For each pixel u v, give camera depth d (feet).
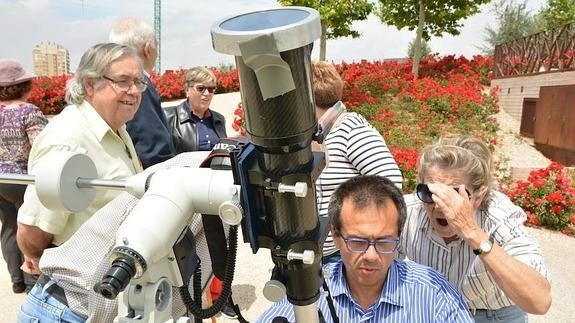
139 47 9.99
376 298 5.80
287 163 3.23
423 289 5.74
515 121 36.14
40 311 5.96
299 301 3.74
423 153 6.81
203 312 4.08
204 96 14.49
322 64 8.82
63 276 5.38
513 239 6.50
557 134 28.55
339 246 5.50
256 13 3.22
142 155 9.77
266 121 3.05
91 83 6.89
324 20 45.88
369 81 40.16
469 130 33.01
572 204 19.42
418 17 49.42
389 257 5.31
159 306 3.73
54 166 3.67
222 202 3.51
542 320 12.67
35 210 6.35
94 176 4.13
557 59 33.04
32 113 12.35
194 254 4.00
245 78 2.98
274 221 3.44
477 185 6.40
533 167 28.22
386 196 5.24
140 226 3.37
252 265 15.69
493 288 6.63
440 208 5.98
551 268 15.79
